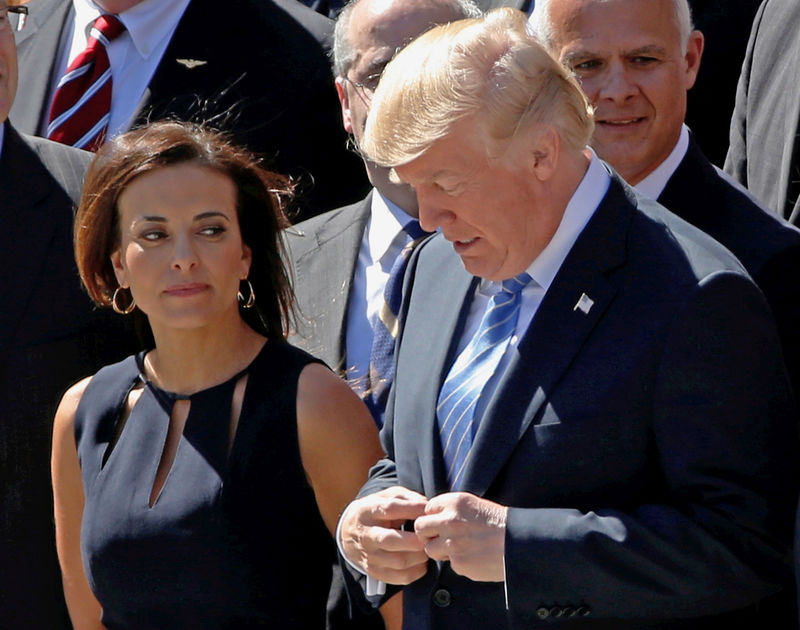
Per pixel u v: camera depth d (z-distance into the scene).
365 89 13.68
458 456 9.63
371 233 13.97
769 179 14.33
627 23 12.00
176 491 10.87
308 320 13.70
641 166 12.23
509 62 8.88
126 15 17.11
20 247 13.54
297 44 16.95
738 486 8.80
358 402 11.30
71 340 13.43
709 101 16.64
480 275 9.48
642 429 8.97
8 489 13.12
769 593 9.05
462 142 8.81
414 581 9.92
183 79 16.77
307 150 16.61
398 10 13.62
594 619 9.13
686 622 9.34
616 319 9.09
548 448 9.07
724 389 8.77
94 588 11.19
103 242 11.76
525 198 9.10
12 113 17.45
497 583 9.42
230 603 10.66
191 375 11.38
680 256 9.09
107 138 16.92
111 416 11.58
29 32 17.92
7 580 13.12
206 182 11.39
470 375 9.76
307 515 11.00
